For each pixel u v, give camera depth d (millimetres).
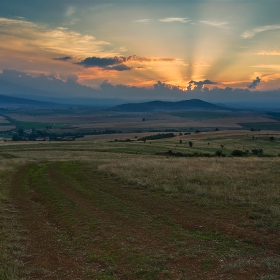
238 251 8742
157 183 18516
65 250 9305
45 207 14547
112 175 22859
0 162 35375
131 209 13539
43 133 194750
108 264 8195
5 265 8164
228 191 15414
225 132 142125
